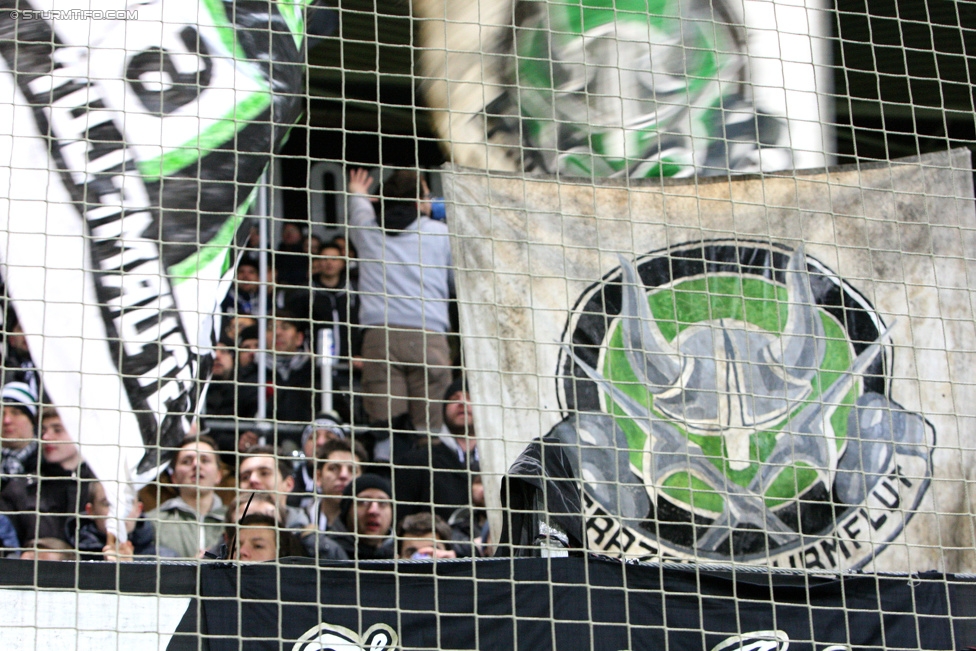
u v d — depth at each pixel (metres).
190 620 8.64
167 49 10.30
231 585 8.74
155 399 9.81
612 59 12.12
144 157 10.08
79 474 8.84
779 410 11.36
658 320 11.20
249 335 16.97
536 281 11.50
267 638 8.71
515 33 11.34
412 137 10.22
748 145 12.34
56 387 9.62
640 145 12.10
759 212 11.96
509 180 11.66
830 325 11.66
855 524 11.24
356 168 17.72
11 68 9.98
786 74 12.56
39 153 9.89
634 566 9.38
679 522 10.15
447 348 16.00
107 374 9.08
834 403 11.49
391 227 16.31
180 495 13.40
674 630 9.31
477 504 14.96
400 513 14.42
